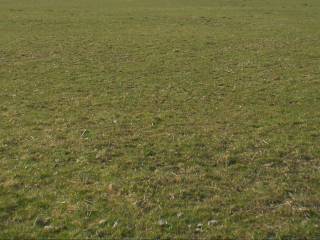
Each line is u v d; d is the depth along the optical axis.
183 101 19.88
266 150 14.87
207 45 31.88
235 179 13.00
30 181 12.80
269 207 11.65
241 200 11.94
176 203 11.77
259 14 47.34
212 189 12.45
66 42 32.91
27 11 49.19
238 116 18.03
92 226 10.77
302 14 47.22
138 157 14.30
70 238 10.35
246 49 30.59
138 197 12.01
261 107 19.14
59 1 59.47
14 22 41.62
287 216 11.27
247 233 10.57
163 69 25.39
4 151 14.73
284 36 35.28
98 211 11.38
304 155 14.55
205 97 20.41
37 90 21.39
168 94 20.83
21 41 33.19
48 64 26.47
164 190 12.37
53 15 46.19
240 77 23.77
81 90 21.44
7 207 11.50
